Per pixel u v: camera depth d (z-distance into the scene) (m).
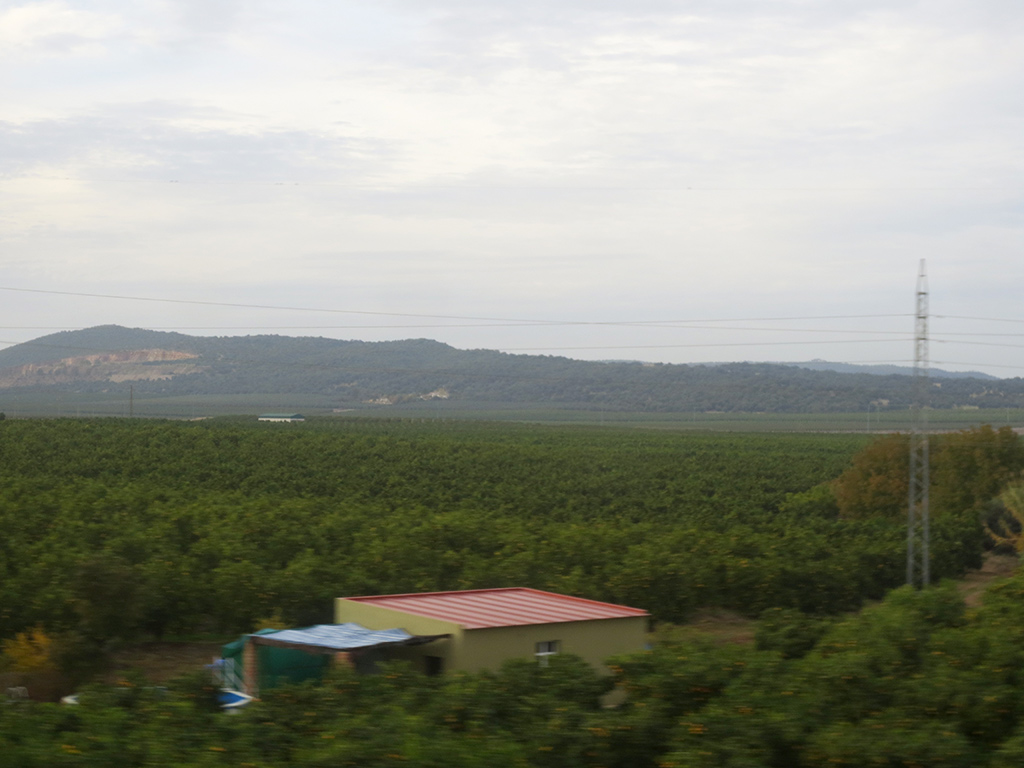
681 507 51.69
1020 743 12.23
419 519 39.25
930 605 22.36
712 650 16.47
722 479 66.19
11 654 19.25
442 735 12.58
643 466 73.94
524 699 14.02
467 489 56.97
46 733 12.80
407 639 16.78
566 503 52.41
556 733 12.69
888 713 13.88
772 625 20.89
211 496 46.03
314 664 17.22
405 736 12.11
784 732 12.64
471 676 15.09
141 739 12.38
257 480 56.62
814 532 40.06
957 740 12.40
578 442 103.06
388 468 65.94
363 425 122.50
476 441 94.31
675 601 27.67
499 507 48.78
